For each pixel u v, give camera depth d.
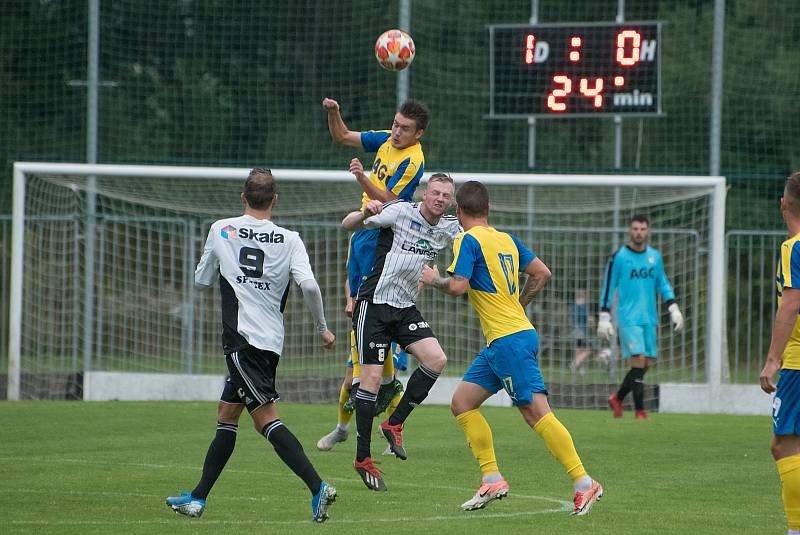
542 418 22.89
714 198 50.09
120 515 22.53
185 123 72.56
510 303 23.41
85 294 51.84
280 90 77.31
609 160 78.50
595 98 52.06
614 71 51.88
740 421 44.97
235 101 77.50
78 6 77.31
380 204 27.19
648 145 78.50
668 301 45.03
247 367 21.89
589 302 55.03
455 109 77.56
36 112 72.25
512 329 23.14
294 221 59.47
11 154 76.19
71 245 56.97
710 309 50.22
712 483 28.31
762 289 52.28
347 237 58.59
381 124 76.75
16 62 76.38
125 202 63.75
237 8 77.06
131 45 76.62
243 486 26.86
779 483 28.38
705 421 44.72
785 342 20.34
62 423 41.12
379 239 27.75
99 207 63.47
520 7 78.75
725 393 49.91
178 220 54.09
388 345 27.61
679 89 78.38
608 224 61.84
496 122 77.75
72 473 28.70
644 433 39.88
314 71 76.81
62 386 51.91
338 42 77.56
